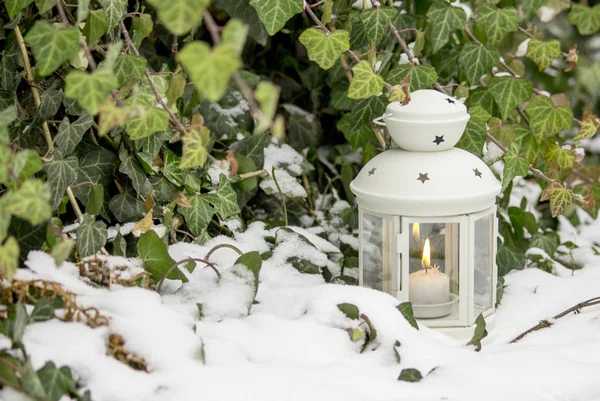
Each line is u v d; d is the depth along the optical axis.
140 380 1.16
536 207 2.50
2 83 1.56
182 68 1.76
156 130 1.38
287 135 2.20
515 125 1.92
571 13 1.99
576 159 1.89
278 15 1.63
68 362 1.15
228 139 2.03
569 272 2.01
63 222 1.75
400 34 2.02
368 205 1.56
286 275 1.71
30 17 1.60
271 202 2.07
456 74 2.15
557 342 1.55
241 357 1.29
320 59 1.64
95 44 1.54
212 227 1.91
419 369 1.34
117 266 1.41
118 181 1.71
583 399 1.31
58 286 1.24
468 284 1.55
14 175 1.13
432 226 1.55
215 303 1.42
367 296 1.46
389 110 1.57
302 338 1.37
